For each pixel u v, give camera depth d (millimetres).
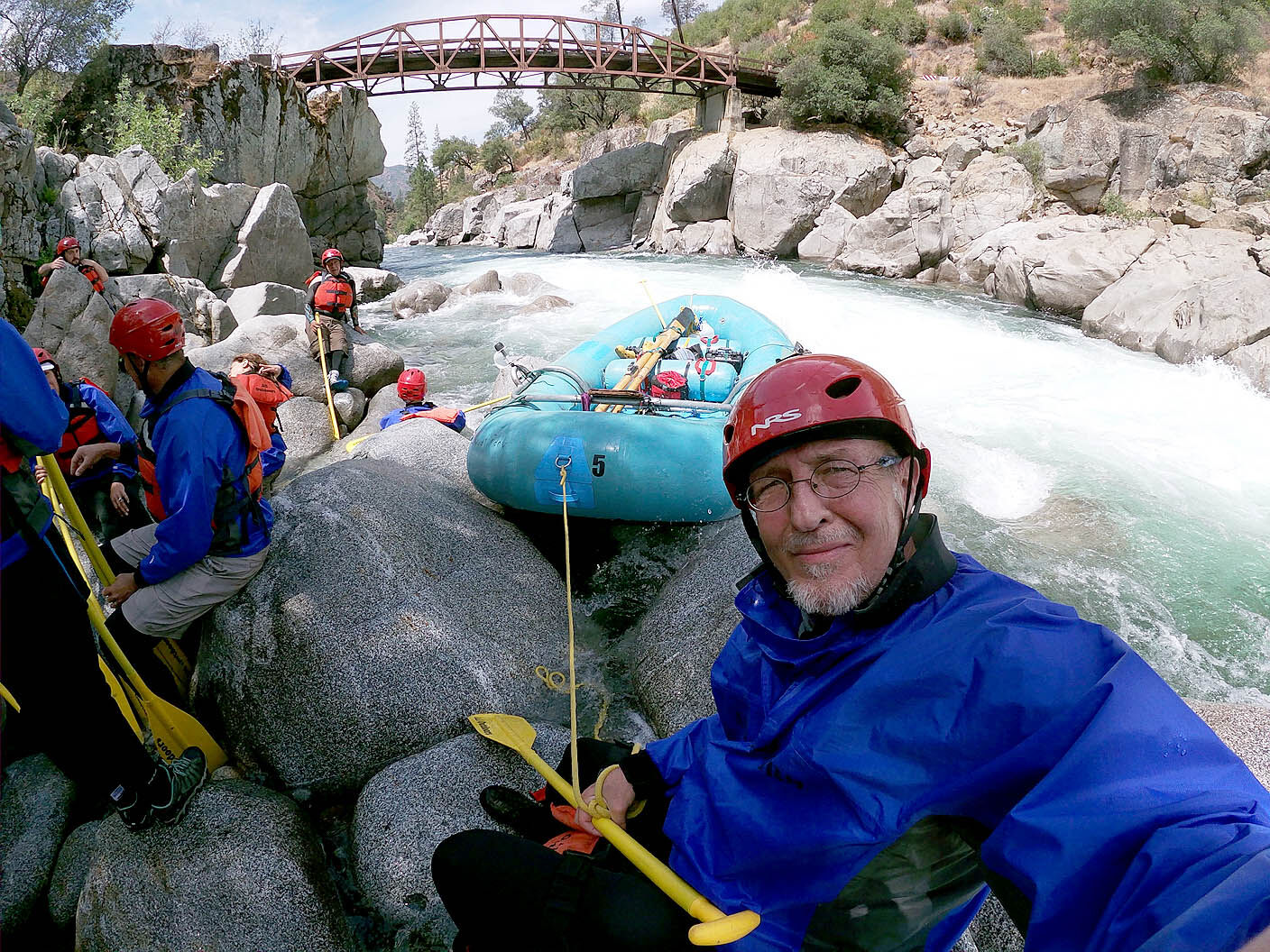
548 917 1520
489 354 9680
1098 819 957
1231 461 6688
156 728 2854
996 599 1221
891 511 1281
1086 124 19172
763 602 1495
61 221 9664
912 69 26219
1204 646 4156
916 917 1289
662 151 26391
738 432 1349
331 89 20672
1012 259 14875
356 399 6840
